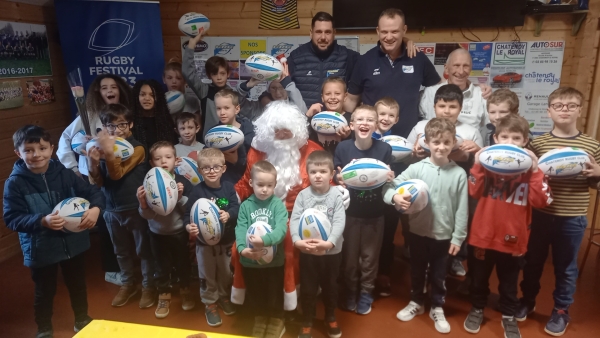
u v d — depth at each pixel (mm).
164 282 2539
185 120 2766
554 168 2045
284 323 2383
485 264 2248
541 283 2852
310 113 2738
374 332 2332
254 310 2283
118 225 2572
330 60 3029
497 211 2137
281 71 2682
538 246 2279
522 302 2447
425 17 3797
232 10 4137
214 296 2414
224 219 2172
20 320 2502
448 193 2211
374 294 2719
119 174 2404
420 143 2395
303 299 2213
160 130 2857
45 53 3635
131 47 3607
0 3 3168
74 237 2191
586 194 2168
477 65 3893
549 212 2209
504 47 3807
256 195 2117
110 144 2309
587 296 2725
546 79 3828
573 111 2131
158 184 2240
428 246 2338
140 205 2332
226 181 2348
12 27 3271
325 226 2010
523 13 3652
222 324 2436
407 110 2840
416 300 2457
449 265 2965
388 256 2754
